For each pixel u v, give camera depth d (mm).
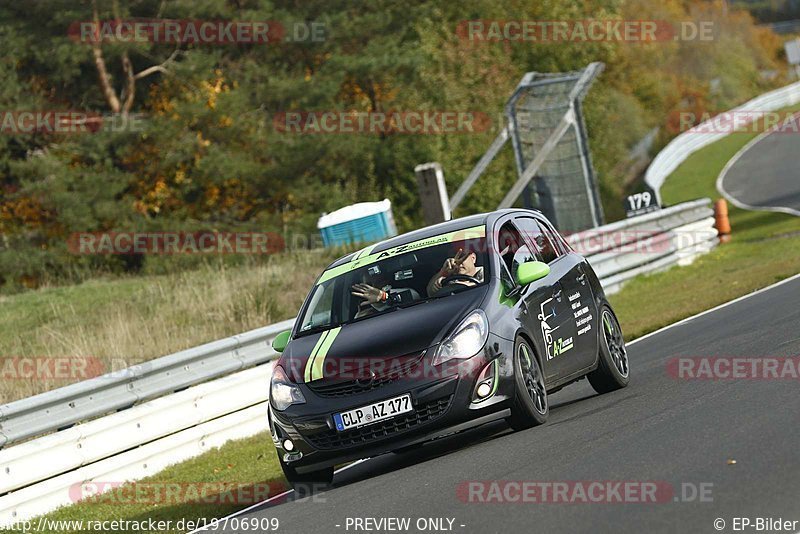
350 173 152625
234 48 147375
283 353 31516
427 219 77938
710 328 49000
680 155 197625
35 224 123750
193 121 128375
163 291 76312
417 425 28812
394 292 32250
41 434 40000
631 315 62969
